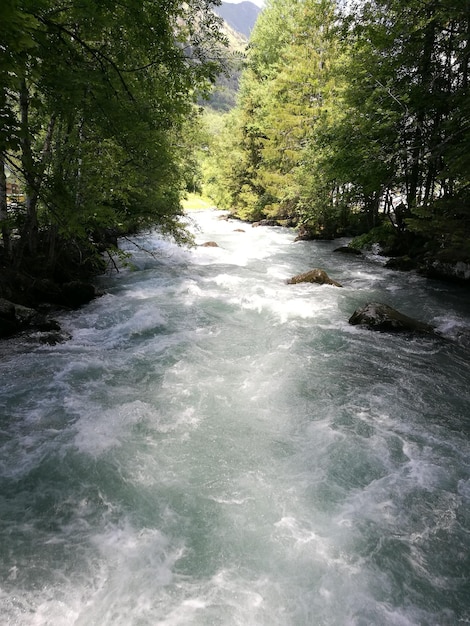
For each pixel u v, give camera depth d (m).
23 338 8.57
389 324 9.52
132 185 12.30
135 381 7.06
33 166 7.07
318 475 4.87
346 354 8.29
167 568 3.67
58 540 3.93
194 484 4.70
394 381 7.25
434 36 14.09
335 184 21.44
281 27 32.94
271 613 3.30
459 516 4.30
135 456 5.13
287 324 9.89
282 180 30.89
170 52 6.80
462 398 6.74
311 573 3.65
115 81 7.43
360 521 4.21
